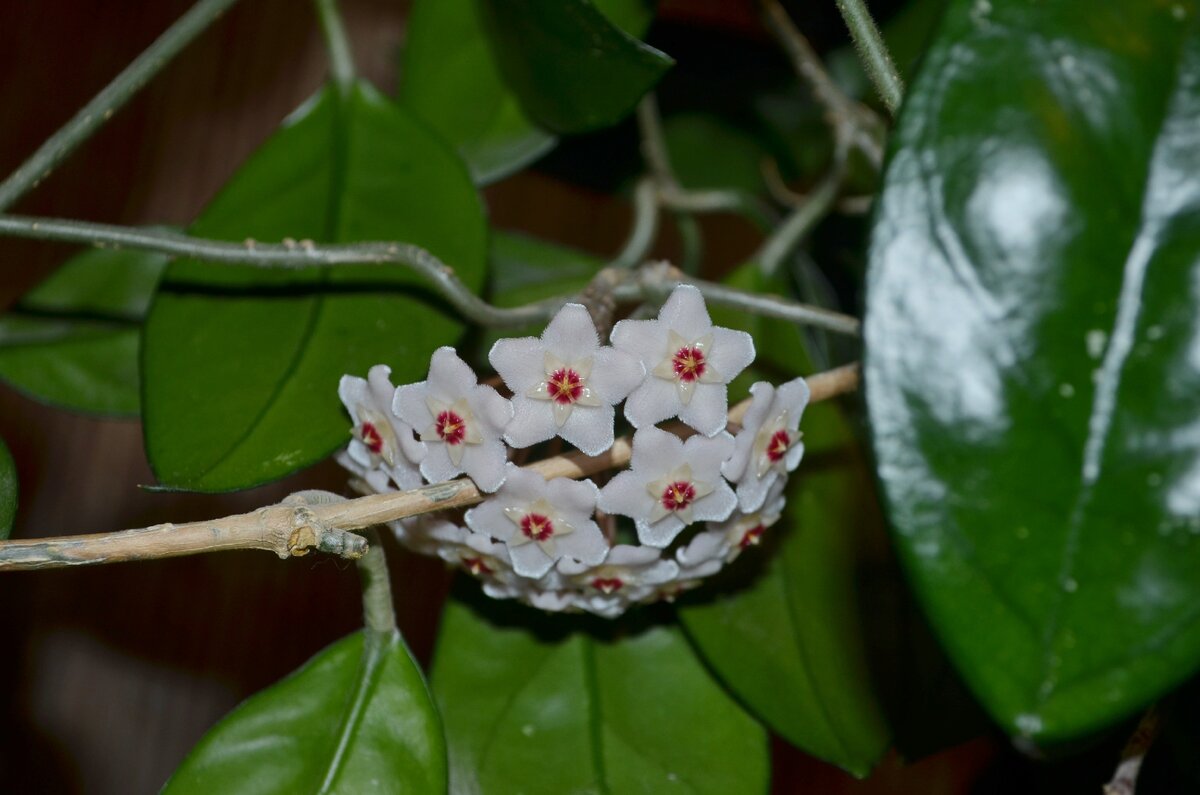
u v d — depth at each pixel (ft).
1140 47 1.21
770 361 1.43
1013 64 1.20
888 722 1.36
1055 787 1.45
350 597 2.02
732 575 1.38
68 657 2.00
